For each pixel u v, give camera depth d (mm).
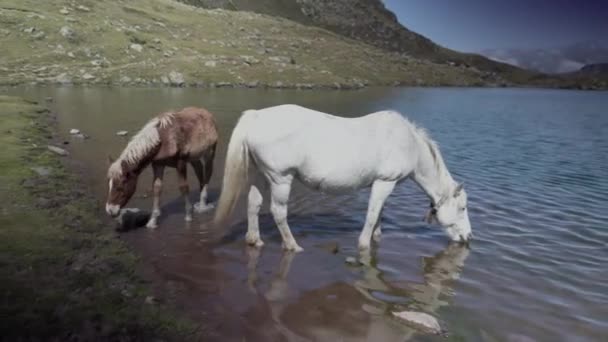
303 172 6887
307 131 6715
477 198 11336
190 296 5703
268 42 101000
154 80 55812
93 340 4395
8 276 5453
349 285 6316
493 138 22719
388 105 42156
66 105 28359
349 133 6859
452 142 21078
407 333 5141
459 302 5961
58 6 75000
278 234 8195
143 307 5184
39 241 6645
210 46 81812
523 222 9508
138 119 22766
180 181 8469
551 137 23594
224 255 7102
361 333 5094
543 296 6215
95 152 14258
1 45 56000
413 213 9922
